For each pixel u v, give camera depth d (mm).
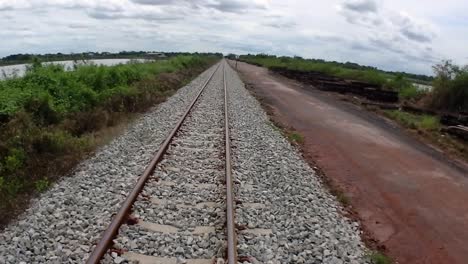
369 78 35219
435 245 6859
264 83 35656
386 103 25141
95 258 5016
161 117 15055
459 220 7922
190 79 34156
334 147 12969
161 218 6555
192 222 6492
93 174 8391
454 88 23672
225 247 5676
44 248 5484
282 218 7008
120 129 12477
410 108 22688
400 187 9594
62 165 8617
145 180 7836
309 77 39781
